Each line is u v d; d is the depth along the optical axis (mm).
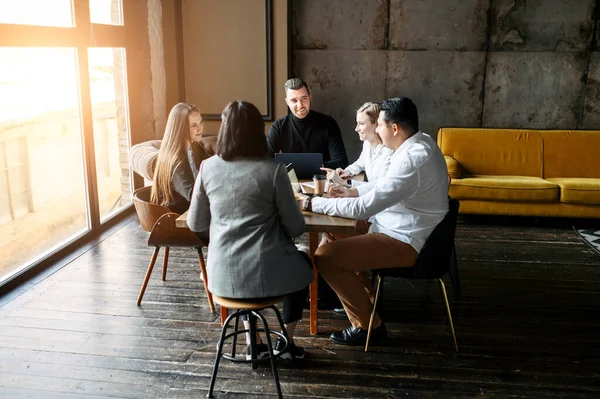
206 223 2512
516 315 3494
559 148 5723
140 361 2932
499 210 5207
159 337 3180
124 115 5445
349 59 6090
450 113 6145
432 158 2875
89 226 4809
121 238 4816
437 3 5883
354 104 6203
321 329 3291
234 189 2342
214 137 4508
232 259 2361
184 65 5988
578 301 3695
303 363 2926
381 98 6164
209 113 6074
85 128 4605
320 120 4332
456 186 5215
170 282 3932
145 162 3688
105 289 3795
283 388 2705
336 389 2701
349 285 2980
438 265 2873
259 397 2635
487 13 5871
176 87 6016
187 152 3471
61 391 2668
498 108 6090
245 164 2350
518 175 5699
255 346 2643
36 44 3861
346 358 2979
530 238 4941
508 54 5953
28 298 3637
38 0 3949
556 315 3500
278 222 2428
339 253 2895
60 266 4172
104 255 4422
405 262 2938
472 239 4902
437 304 3641
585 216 5121
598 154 5684
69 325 3297
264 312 3516
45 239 4301
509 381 2783
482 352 3055
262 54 5887
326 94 6203
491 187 5160
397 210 2943
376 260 2914
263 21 5809
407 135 2914
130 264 4242
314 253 3043
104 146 5176
